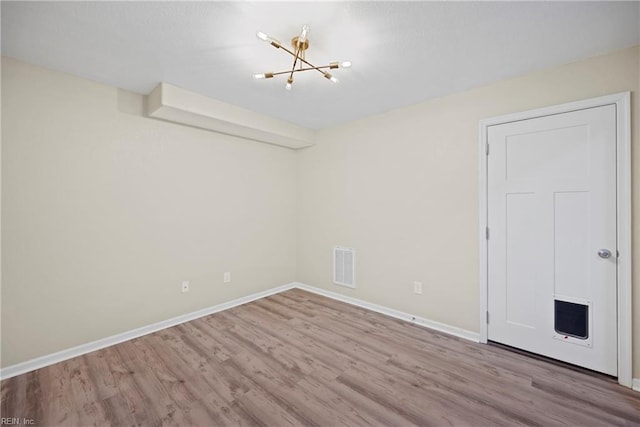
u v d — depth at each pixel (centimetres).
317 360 215
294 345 238
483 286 242
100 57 196
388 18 156
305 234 398
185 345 238
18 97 197
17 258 197
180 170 285
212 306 312
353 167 339
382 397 174
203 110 261
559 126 208
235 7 147
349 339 249
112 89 241
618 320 187
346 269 347
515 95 226
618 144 186
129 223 250
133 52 191
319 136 377
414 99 272
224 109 277
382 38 175
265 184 368
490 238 239
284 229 393
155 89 245
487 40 177
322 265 376
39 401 168
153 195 265
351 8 148
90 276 229
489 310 241
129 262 250
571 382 187
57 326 213
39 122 205
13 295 196
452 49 187
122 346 236
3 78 192
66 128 217
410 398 173
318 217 380
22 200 199
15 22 158
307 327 274
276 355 222
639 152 180
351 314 308
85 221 226
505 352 226
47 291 209
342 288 353
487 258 241
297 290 396
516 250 227
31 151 202
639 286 180
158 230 269
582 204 200
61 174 215
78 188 223
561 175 207
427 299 277
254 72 219
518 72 219
